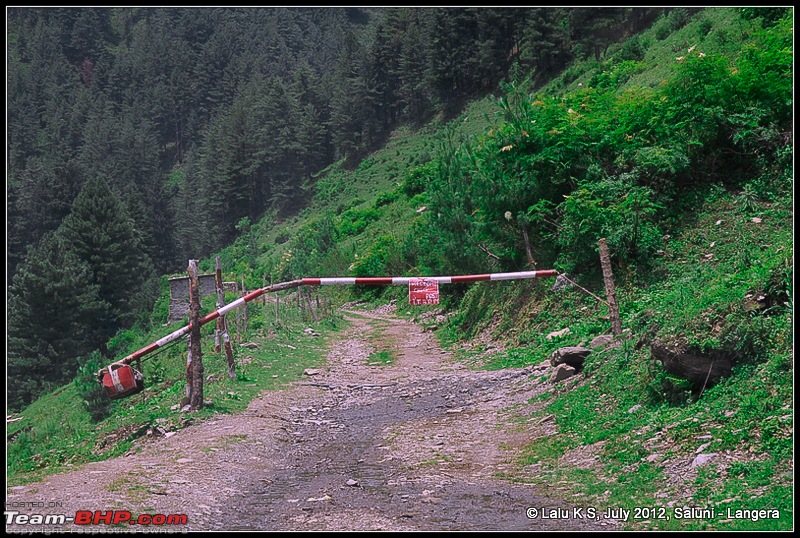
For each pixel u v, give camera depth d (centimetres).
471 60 10362
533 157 2066
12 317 4553
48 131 16862
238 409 1455
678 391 1009
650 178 1934
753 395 877
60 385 4447
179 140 17562
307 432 1315
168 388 1830
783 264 1035
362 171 10500
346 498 855
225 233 11988
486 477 930
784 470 734
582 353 1400
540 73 8712
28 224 9825
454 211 2586
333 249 5503
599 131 2045
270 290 1438
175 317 4556
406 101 11412
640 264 1789
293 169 11794
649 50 5594
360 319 3659
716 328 988
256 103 13575
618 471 873
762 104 1916
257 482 966
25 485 882
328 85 13275
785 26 1969
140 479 920
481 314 2334
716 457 808
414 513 774
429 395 1566
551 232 2069
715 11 4950
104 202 5700
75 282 4641
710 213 1841
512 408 1326
